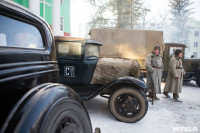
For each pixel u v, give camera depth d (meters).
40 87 1.03
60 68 3.24
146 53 6.09
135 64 3.18
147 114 3.33
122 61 3.30
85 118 1.28
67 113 1.04
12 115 0.82
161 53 6.21
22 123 0.78
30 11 1.17
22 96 0.94
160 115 3.29
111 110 2.85
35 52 1.16
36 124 0.79
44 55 1.28
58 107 0.96
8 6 0.93
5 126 0.79
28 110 0.82
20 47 1.03
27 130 0.76
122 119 2.83
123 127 2.64
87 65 3.16
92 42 3.26
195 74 6.55
